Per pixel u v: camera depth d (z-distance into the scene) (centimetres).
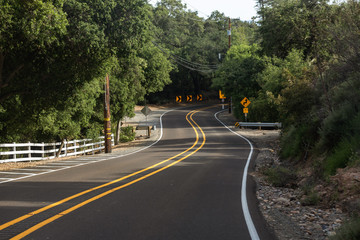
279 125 3875
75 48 1783
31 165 1705
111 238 552
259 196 980
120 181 1147
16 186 1041
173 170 1454
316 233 644
